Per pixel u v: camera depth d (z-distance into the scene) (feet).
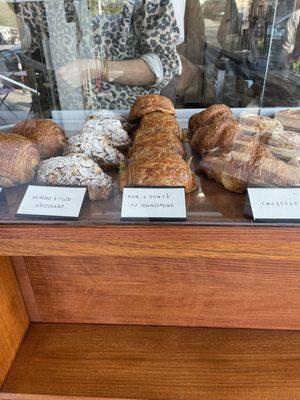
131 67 3.57
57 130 3.16
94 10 3.41
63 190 2.39
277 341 3.08
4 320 2.86
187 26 3.60
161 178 2.35
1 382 2.82
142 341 3.12
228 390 2.73
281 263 2.80
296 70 3.37
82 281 3.05
